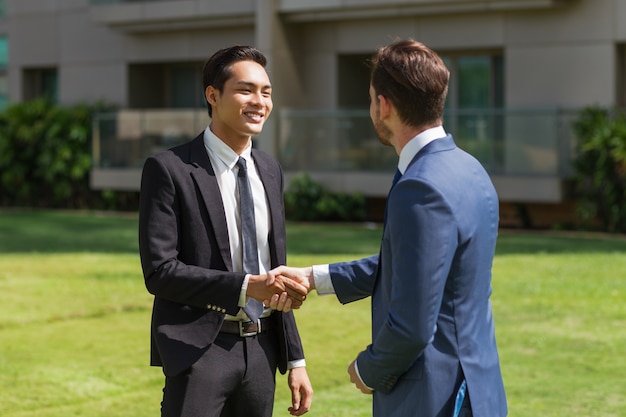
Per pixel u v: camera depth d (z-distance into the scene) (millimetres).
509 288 10930
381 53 3381
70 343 8648
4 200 24219
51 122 22828
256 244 4000
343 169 19359
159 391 7211
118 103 24125
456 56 20422
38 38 25641
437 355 3219
